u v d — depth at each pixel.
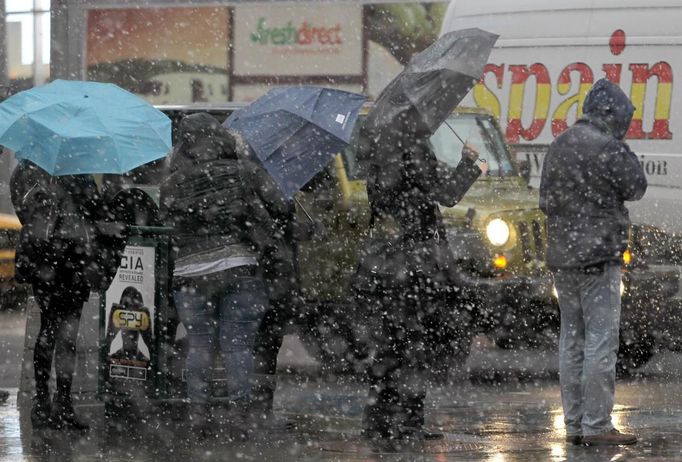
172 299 20.23
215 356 20.16
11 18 61.12
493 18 33.81
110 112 19.58
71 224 19.39
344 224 25.73
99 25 53.47
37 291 19.67
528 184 28.88
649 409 21.84
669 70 32.03
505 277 25.39
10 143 19.11
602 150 18.17
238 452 17.77
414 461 17.02
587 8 32.78
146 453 17.77
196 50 54.53
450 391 23.97
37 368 19.84
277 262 19.98
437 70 18.69
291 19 53.91
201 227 18.33
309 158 19.47
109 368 20.64
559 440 18.72
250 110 19.98
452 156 27.83
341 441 18.64
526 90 33.22
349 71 53.44
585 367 18.27
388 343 18.80
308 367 27.73
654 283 26.62
